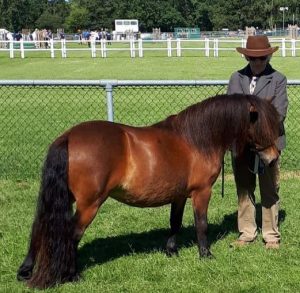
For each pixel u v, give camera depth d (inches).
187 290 184.9
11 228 244.2
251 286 187.6
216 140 197.6
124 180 183.2
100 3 4060.0
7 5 4001.0
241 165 221.3
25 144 409.4
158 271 199.5
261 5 4224.9
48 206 173.8
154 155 185.8
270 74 214.1
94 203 179.0
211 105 197.3
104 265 204.2
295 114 519.2
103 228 246.5
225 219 261.4
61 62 1174.3
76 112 524.1
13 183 318.0
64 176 174.4
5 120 498.0
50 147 177.3
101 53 1371.8
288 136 431.5
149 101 562.6
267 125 193.3
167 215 264.8
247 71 218.5
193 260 208.1
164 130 194.7
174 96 579.2
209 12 4394.7
